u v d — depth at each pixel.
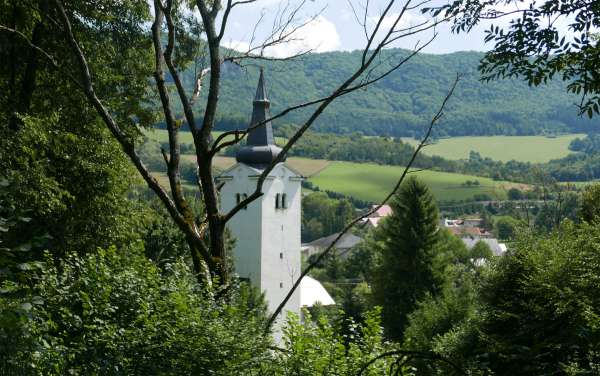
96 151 22.89
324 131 176.38
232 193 68.56
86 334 10.55
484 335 21.16
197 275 10.65
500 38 10.88
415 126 181.25
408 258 55.50
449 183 159.38
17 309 8.07
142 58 22.50
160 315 10.77
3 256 8.68
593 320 14.19
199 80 11.03
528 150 181.38
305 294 78.69
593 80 10.66
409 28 8.72
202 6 9.80
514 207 131.50
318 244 138.25
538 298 20.11
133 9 22.17
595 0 10.39
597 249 17.38
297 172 69.19
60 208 21.25
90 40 21.77
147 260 12.91
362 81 9.61
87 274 11.62
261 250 67.75
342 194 149.25
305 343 10.64
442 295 54.19
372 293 57.06
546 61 10.87
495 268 23.25
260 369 10.47
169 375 10.17
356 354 10.68
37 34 20.31
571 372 14.28
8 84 20.88
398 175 155.62
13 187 8.89
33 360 8.56
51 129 21.25
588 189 26.95
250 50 10.28
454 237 97.88
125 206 24.64
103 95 21.39
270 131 68.06
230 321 10.69
